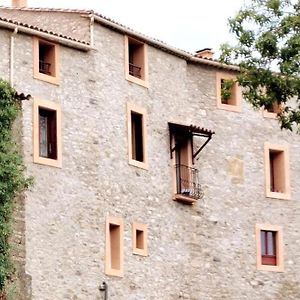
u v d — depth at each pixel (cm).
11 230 4634
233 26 4653
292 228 6234
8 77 5122
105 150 5459
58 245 5147
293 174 6306
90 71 5462
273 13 4619
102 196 5400
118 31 5628
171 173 5809
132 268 5488
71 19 5569
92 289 5266
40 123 5238
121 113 5584
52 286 5081
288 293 6144
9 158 4647
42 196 5119
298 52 4534
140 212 5591
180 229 5803
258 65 4634
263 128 6234
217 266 5925
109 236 5400
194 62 6062
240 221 6059
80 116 5378
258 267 6069
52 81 5288
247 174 6138
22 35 5203
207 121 6059
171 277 5694
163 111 5831
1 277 4562
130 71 5741
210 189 5988
